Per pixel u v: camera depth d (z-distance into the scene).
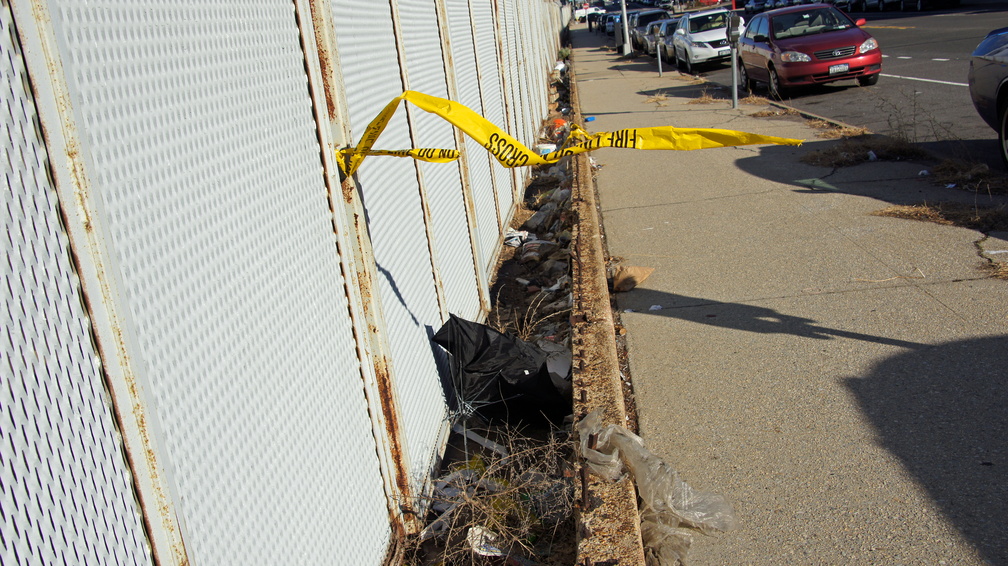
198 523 1.96
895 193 7.95
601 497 3.07
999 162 8.88
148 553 1.76
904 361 4.48
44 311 1.49
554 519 3.35
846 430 3.86
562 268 7.28
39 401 1.45
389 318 3.60
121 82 1.82
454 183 5.58
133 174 1.83
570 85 21.95
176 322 1.95
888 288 5.56
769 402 4.23
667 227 7.79
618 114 16.28
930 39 22.48
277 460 2.42
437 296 4.62
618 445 3.35
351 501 2.94
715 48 24.67
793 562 3.03
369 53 3.82
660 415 4.26
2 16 1.47
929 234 6.58
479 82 7.45
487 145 2.95
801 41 16.80
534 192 11.20
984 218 6.69
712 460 3.77
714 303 5.73
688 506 3.22
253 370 2.34
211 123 2.24
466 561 3.19
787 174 9.28
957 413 3.88
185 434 1.94
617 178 10.34
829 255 6.39
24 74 1.52
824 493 3.41
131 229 1.80
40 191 1.52
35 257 1.48
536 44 18.69
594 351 4.37
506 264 7.75
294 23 2.95
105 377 1.65
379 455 3.27
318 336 2.86
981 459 3.49
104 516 1.61
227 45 2.39
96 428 1.61
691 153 11.30
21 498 1.38
